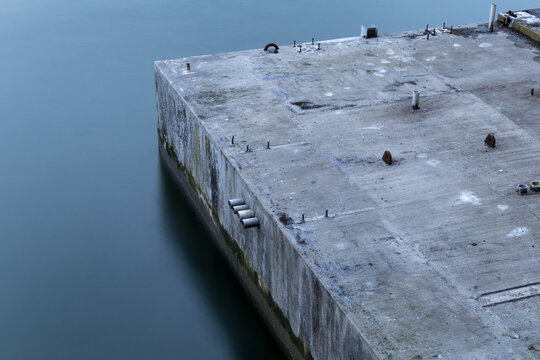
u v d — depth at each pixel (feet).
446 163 66.54
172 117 86.12
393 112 75.92
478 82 82.12
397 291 50.98
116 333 67.31
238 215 63.62
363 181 63.98
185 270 75.36
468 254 54.60
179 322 68.44
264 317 66.74
